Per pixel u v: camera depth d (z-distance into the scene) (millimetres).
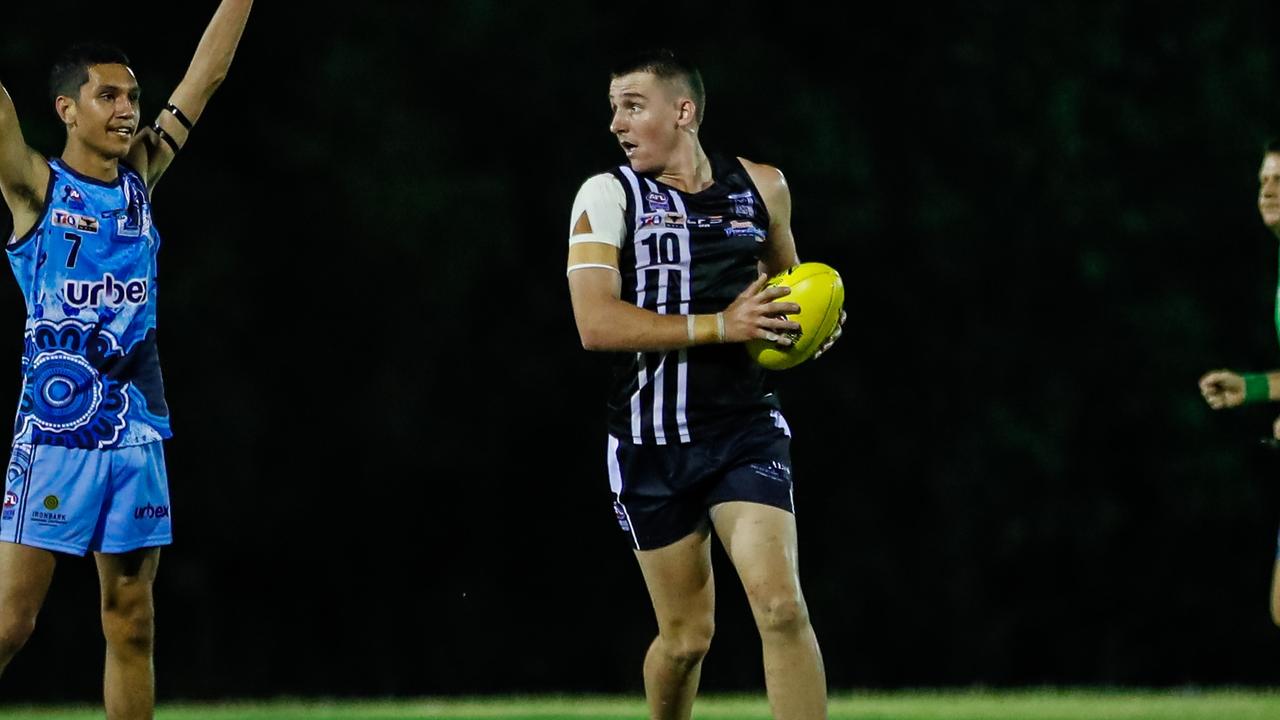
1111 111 77000
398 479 76375
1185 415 75688
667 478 18203
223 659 74125
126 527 18297
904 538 77562
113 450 18219
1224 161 77312
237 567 74750
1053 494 77250
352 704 38125
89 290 18156
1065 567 77438
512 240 74062
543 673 77812
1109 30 76500
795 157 73562
